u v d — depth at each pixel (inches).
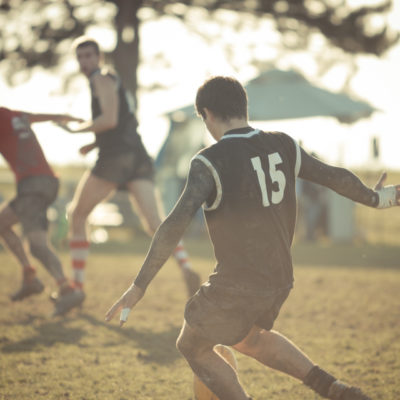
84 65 837.8
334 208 2064.5
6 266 1301.7
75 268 834.8
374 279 1143.6
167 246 372.8
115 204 2410.2
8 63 2613.2
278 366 414.3
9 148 788.0
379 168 2080.5
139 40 2603.3
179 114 2010.3
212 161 378.3
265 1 2507.4
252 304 377.1
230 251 378.0
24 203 783.1
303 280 1126.4
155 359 612.1
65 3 2591.0
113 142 821.9
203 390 450.6
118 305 371.2
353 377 556.7
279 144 406.9
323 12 2516.0
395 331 731.4
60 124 813.2
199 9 2620.6
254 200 378.6
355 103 2001.7
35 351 633.6
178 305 882.1
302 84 2023.9
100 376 556.7
